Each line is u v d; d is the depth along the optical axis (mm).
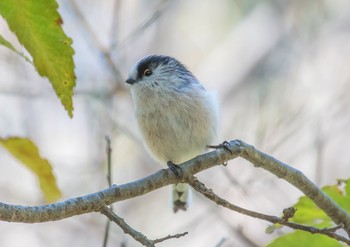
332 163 13438
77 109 13055
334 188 5809
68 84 3771
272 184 11914
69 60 3703
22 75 13227
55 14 3523
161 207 13719
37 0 3479
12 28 3562
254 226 11555
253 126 13969
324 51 15477
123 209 13727
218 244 6473
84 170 12453
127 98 12664
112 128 12664
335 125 13438
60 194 4879
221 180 12102
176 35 16031
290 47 15648
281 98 14219
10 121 12727
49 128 13117
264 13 16422
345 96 14086
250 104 14523
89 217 12992
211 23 16406
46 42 3625
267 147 12578
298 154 12492
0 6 3480
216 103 7828
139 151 13328
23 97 13008
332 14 16172
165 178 5586
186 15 16375
